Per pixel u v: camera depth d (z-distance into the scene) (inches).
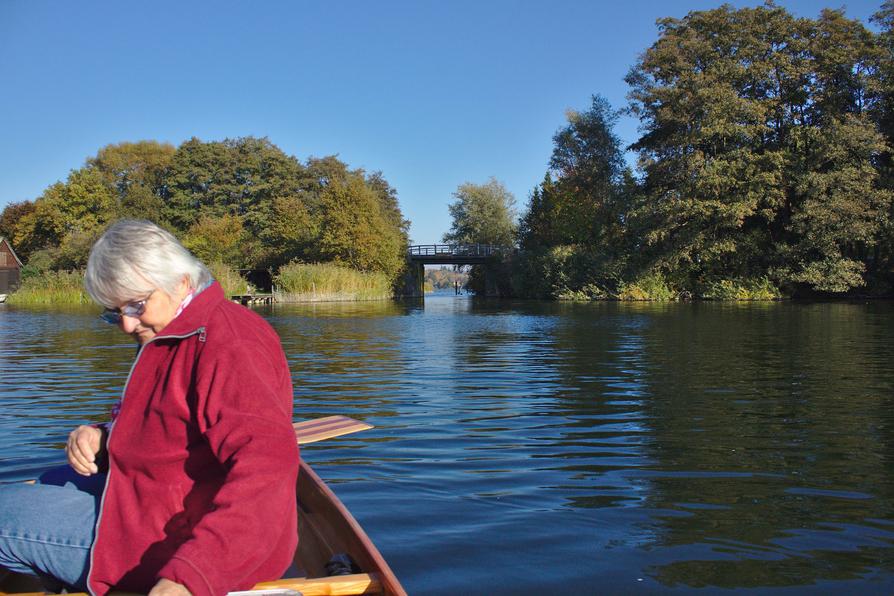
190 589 63.9
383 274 1889.8
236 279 1663.4
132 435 74.2
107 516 75.5
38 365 407.2
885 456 193.5
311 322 799.7
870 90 1339.8
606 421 241.8
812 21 1385.3
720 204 1327.5
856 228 1243.2
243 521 67.3
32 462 192.1
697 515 145.3
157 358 74.8
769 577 114.7
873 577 114.7
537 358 429.1
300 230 2048.5
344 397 293.6
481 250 2126.0
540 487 165.3
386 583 78.8
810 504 152.7
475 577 114.3
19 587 92.0
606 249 1578.5
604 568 118.0
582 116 1831.9
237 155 2596.0
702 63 1446.9
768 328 646.5
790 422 238.4
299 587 77.3
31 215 2434.8
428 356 446.3
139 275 72.3
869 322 712.4
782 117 1409.9
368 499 155.6
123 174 2736.2
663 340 539.8
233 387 70.6
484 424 237.6
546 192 1899.6
